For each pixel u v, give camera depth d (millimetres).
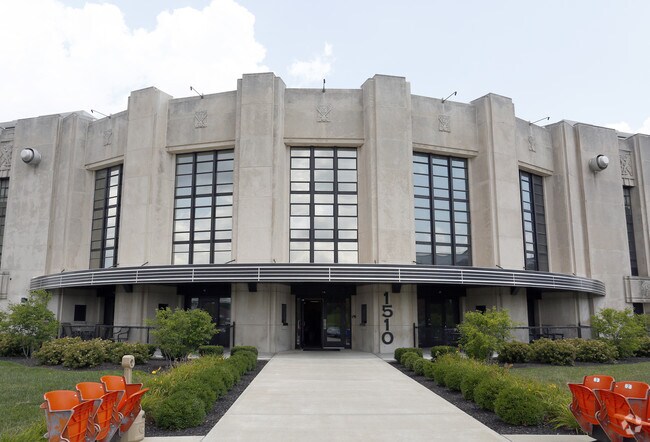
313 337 27688
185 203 28188
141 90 28516
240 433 9516
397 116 26781
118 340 25750
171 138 28234
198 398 10609
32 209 32281
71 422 6301
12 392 13047
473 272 24734
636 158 36562
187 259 27547
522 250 28406
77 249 30922
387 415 11148
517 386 11078
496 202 28094
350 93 27781
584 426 8211
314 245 26906
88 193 31703
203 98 28141
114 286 29266
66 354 19203
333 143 27359
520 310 28000
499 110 29078
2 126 36750
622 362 23469
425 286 29031
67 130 32219
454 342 28406
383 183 26016
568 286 28031
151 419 10078
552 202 32500
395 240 25641
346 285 27922
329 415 11117
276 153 26219
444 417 10945
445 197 28906
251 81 26641
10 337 22594
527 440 8977
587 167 33031
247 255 25172
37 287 30156
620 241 33344
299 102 27547
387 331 25234
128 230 27281
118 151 29953
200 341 19516
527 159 31016
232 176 27703
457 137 28938
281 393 13828
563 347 21453
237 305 25391
